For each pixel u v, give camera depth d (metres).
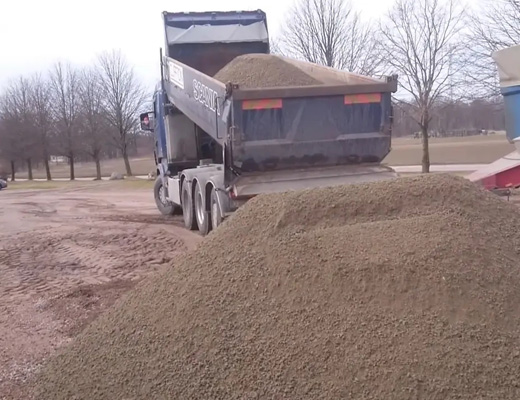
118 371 4.07
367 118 8.78
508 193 10.21
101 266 8.98
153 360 4.00
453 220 4.29
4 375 4.80
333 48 22.36
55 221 14.80
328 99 8.59
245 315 3.99
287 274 4.12
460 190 4.69
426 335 3.48
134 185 28.91
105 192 25.67
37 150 49.44
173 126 12.82
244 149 8.40
